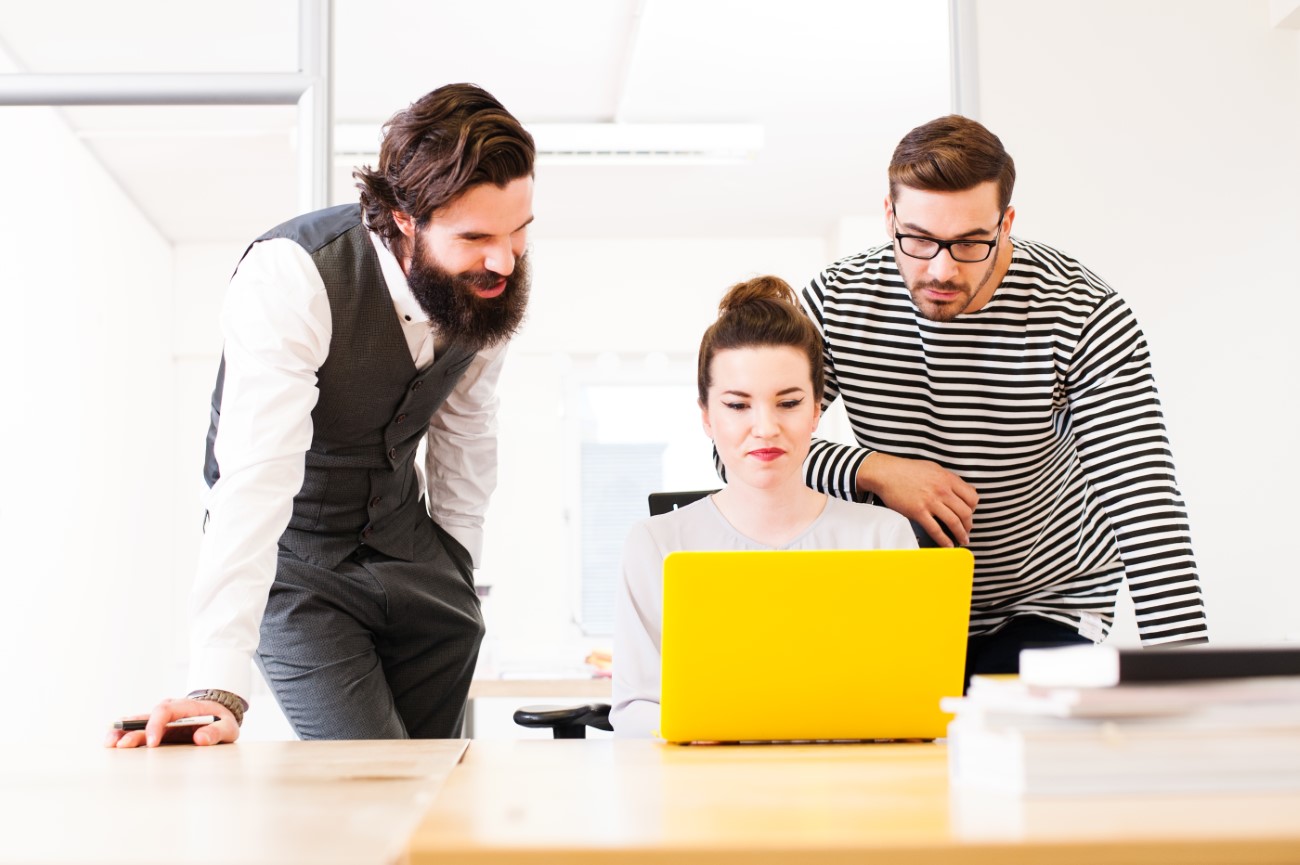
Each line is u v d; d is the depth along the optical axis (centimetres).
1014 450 175
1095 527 185
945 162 149
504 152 149
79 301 482
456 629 197
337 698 178
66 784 83
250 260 163
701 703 106
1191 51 245
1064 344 168
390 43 418
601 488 630
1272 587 239
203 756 102
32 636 426
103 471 507
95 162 501
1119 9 245
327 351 167
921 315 169
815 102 468
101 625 500
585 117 487
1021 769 68
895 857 56
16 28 330
